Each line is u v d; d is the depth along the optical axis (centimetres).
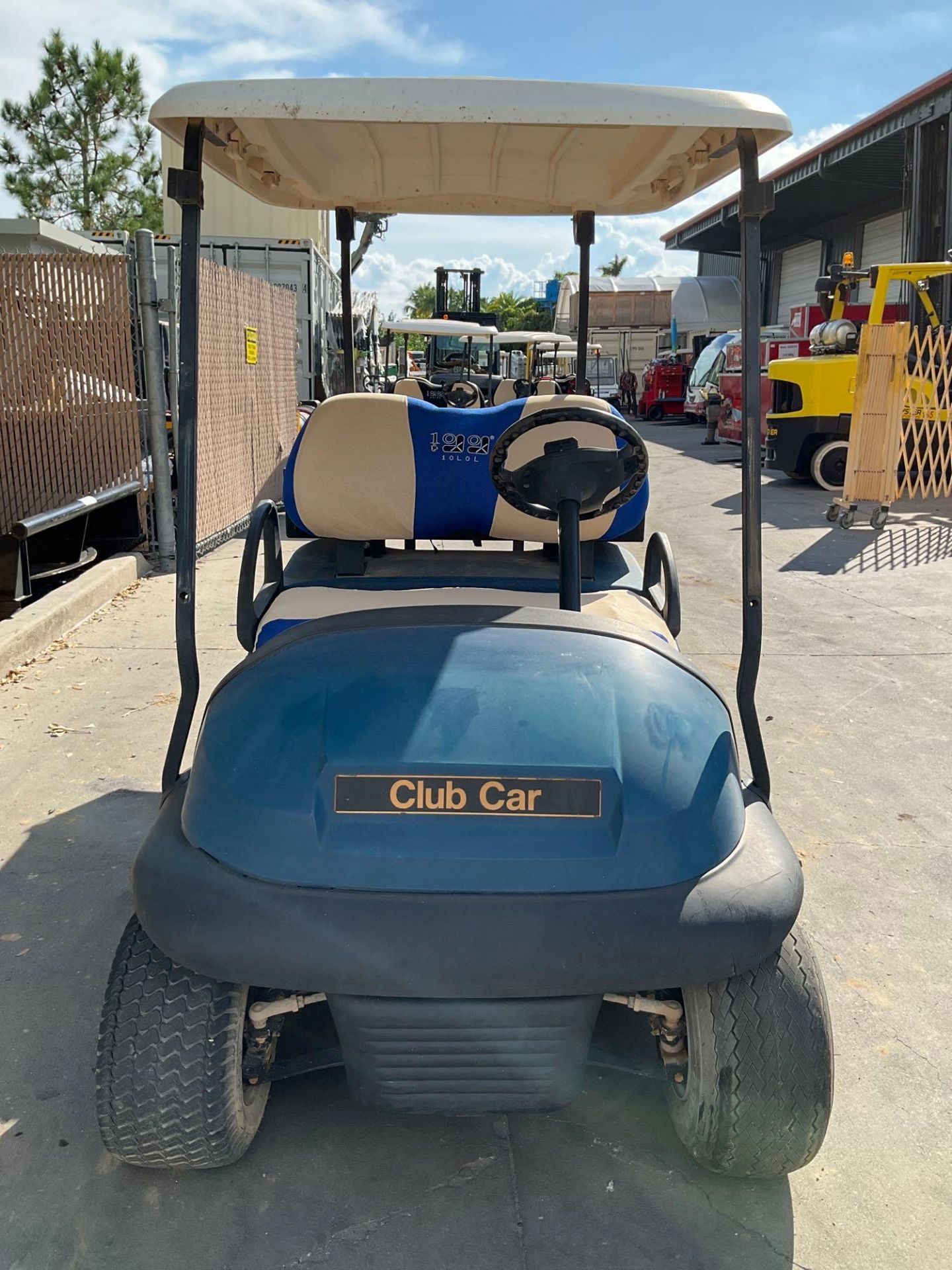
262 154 334
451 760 201
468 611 236
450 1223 219
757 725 250
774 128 235
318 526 338
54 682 545
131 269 790
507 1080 201
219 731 218
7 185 2416
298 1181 229
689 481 1376
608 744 206
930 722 505
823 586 774
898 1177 234
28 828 391
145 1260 210
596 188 385
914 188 1755
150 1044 202
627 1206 224
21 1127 245
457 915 188
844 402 1215
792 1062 204
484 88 228
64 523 752
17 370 786
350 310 428
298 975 187
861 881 360
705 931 190
